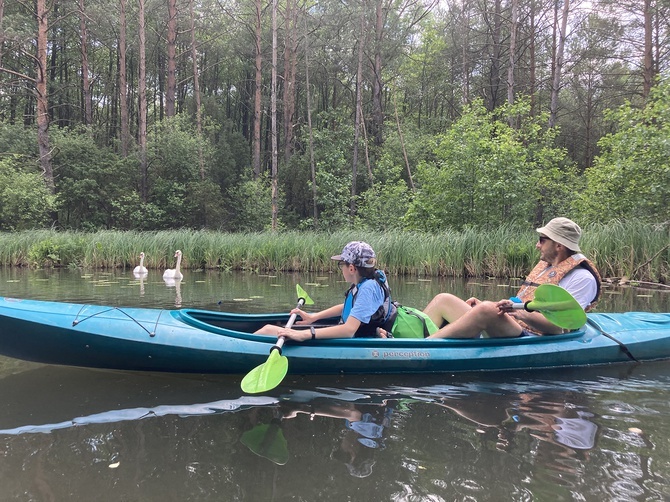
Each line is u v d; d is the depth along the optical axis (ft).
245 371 9.84
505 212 37.96
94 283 25.12
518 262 30.40
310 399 8.41
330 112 82.53
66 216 62.75
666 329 11.89
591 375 10.09
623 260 26.84
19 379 9.43
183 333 9.83
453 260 31.83
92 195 60.13
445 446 6.47
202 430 7.00
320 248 35.32
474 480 5.57
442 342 10.21
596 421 7.41
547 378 9.84
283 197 71.31
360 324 10.21
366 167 69.97
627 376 10.03
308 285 25.54
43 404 8.02
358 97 58.90
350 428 7.11
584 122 87.71
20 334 9.53
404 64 87.20
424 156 72.59
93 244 36.86
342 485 5.45
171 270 28.30
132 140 74.79
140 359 9.66
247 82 106.22
